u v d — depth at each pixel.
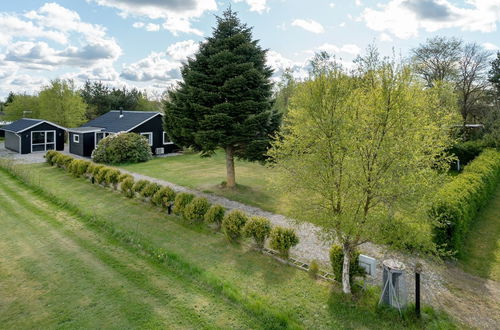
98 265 8.17
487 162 16.52
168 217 11.98
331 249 7.63
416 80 6.58
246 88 14.20
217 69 14.23
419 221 6.22
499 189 17.02
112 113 33.91
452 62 29.39
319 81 6.44
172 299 6.77
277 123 15.19
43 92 40.53
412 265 8.56
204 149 14.82
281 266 8.31
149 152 25.88
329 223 6.68
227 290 6.96
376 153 6.09
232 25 14.69
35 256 8.62
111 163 23.83
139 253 8.89
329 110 6.40
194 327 5.91
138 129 27.33
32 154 28.36
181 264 8.18
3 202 13.46
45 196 14.33
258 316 6.23
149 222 11.45
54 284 7.25
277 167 7.83
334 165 6.48
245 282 7.52
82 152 27.53
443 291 7.32
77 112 40.38
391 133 6.05
